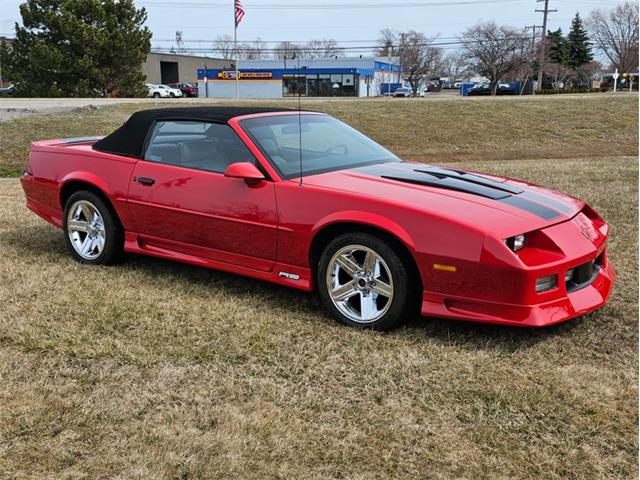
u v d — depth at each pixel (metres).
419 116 22.31
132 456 2.57
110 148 5.08
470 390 3.06
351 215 3.70
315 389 3.10
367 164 4.54
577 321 3.85
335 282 3.89
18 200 8.34
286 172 4.15
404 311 3.68
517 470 2.48
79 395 3.05
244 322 3.90
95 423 2.82
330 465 2.52
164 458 2.55
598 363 3.33
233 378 3.21
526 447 2.62
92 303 4.22
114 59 44.31
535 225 3.51
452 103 25.78
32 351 3.53
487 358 3.39
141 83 46.44
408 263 3.63
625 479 2.42
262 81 62.41
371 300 3.79
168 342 3.62
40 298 4.34
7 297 4.36
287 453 2.59
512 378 3.17
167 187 4.58
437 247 3.46
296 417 2.86
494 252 3.34
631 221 6.24
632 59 75.88
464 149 18.09
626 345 3.52
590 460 2.53
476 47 71.69
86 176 5.09
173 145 4.68
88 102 27.20
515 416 2.84
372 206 3.67
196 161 4.52
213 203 4.32
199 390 3.10
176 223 4.57
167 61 82.88
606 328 3.74
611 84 68.88
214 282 4.69
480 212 3.54
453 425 2.78
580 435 2.69
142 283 4.68
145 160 4.80
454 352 3.47
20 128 17.80
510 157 16.77
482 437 2.69
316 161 4.39
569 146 18.27
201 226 4.43
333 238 3.94
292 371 3.28
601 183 8.72
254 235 4.16
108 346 3.55
